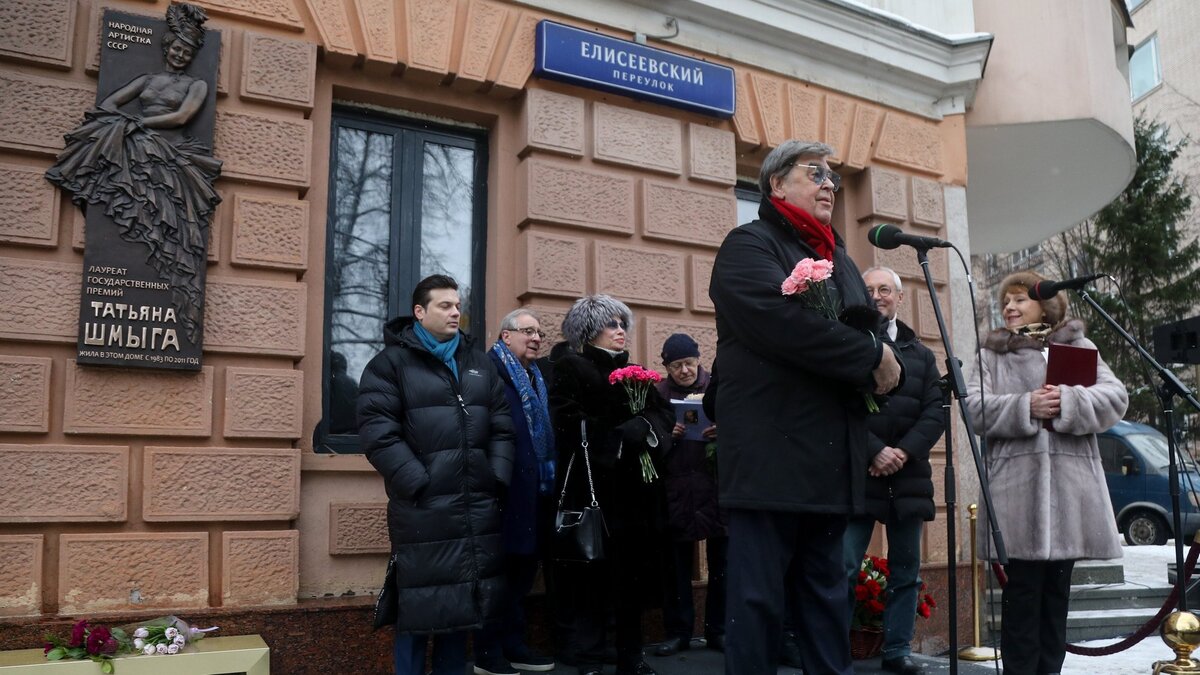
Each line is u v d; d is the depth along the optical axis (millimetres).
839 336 2863
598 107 5844
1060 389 4023
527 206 5539
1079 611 7180
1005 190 9289
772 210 3252
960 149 7414
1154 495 13000
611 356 4531
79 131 4352
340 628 4527
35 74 4363
